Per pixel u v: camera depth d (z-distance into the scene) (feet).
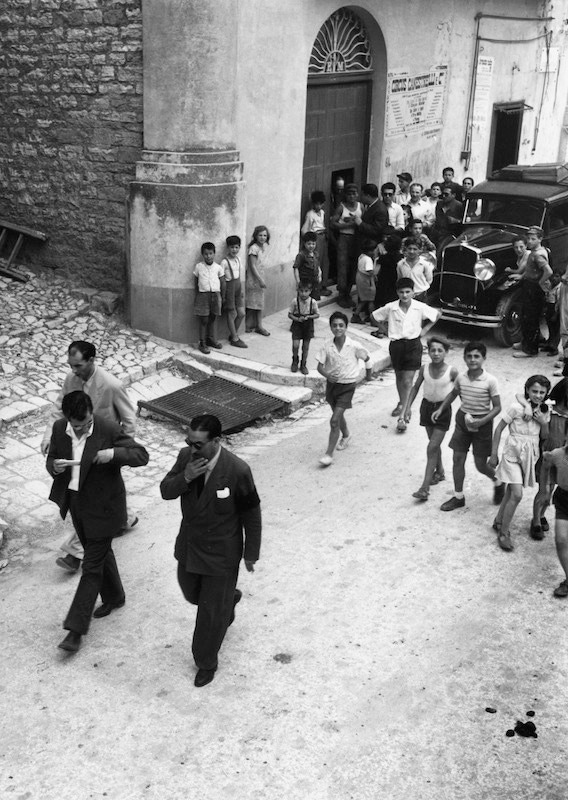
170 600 22.50
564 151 80.18
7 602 22.56
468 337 44.98
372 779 16.58
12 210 43.34
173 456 31.37
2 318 38.63
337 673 19.56
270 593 22.66
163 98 36.50
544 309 41.47
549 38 69.26
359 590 22.76
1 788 16.42
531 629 21.16
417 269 39.40
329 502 27.61
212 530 18.29
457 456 26.37
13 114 41.83
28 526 26.13
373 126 51.13
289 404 35.14
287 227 44.11
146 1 35.76
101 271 41.37
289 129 42.50
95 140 39.68
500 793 16.30
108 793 16.28
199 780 16.57
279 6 39.86
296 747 17.38
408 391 33.24
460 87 58.70
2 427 31.01
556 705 18.65
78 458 19.79
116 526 20.12
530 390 23.59
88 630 21.24
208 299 37.88
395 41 49.90
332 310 46.03
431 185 53.78
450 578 23.30
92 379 22.18
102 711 18.48
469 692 18.98
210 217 37.47
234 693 18.97
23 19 40.01
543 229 44.78
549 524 26.05
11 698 18.92
